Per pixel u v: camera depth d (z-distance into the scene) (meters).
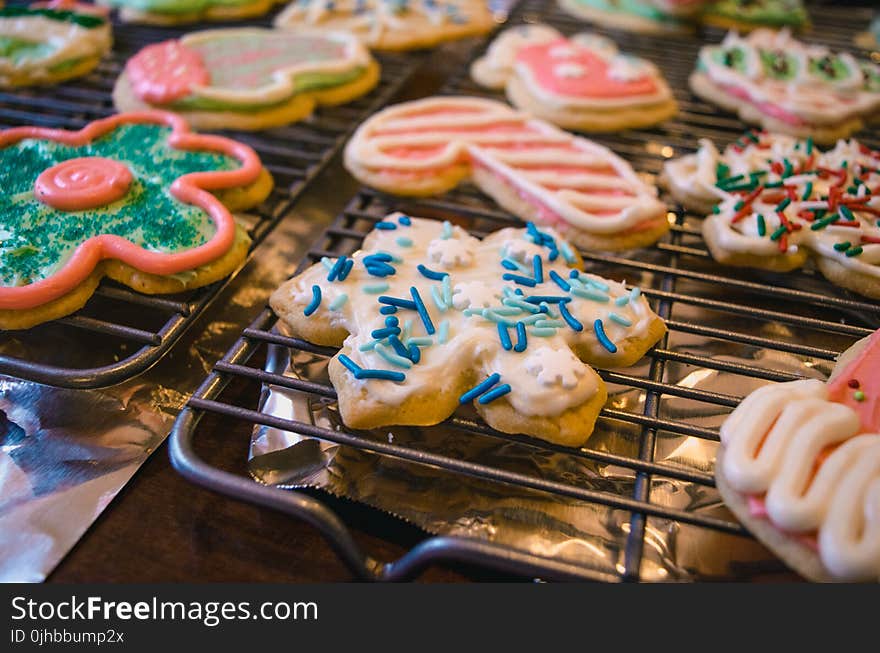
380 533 0.15
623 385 0.17
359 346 0.16
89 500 0.15
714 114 0.26
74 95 0.25
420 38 0.30
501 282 0.18
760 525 0.14
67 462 0.16
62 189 0.19
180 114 0.24
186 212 0.19
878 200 0.20
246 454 0.16
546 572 0.13
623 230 0.20
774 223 0.20
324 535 0.13
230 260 0.18
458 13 0.31
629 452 0.16
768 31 0.30
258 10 0.31
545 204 0.21
